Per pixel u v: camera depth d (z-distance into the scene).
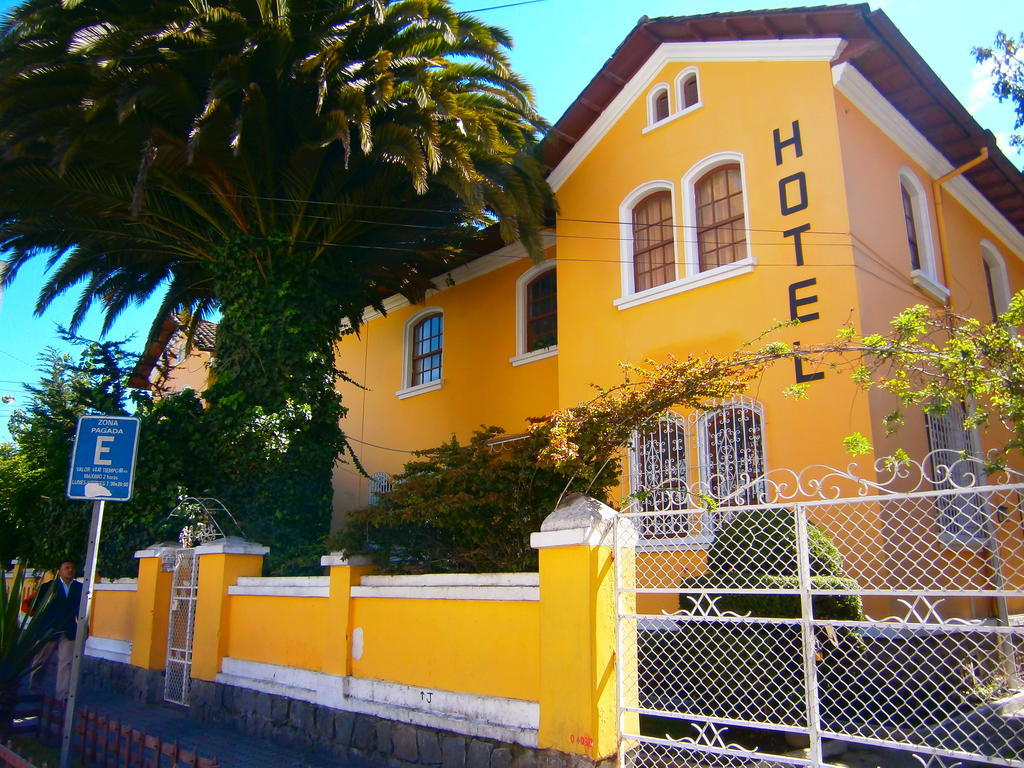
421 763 6.37
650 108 11.84
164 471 11.60
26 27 10.66
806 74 10.05
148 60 10.33
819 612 5.92
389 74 10.73
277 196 12.28
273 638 8.45
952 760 5.78
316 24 11.38
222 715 8.80
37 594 9.71
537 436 7.05
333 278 12.96
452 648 6.42
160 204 12.26
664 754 5.67
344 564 7.59
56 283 13.57
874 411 8.62
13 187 11.62
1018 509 4.89
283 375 12.11
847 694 6.11
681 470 9.84
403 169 11.74
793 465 9.04
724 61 10.97
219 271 12.56
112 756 6.07
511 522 7.08
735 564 6.27
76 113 10.35
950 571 8.76
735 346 9.99
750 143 10.44
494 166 11.66
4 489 15.45
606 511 5.77
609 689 5.42
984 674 6.99
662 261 11.42
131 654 10.90
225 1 10.92
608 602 5.57
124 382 13.03
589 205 12.34
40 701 8.12
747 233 10.19
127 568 12.05
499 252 15.60
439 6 11.23
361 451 18.12
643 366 10.93
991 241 13.88
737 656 6.14
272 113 11.48
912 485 8.80
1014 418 4.81
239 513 11.68
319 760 7.15
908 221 11.18
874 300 9.35
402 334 17.80
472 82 12.39
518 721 5.76
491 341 15.51
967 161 11.99
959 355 5.17
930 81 10.35
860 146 10.03
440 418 16.27
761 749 6.02
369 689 7.06
